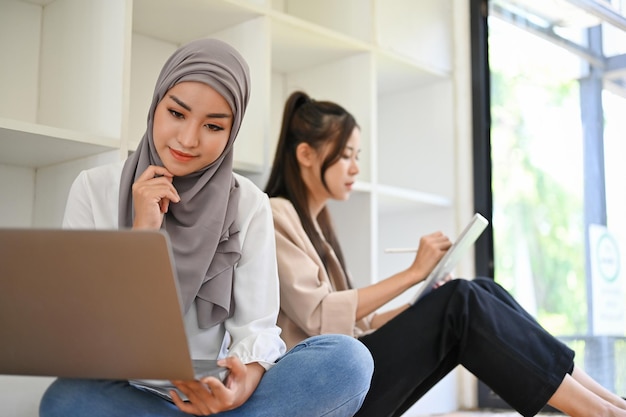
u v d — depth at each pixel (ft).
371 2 9.27
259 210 5.43
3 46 7.24
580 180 9.41
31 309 3.79
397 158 10.94
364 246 8.81
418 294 6.07
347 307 6.43
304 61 9.45
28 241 3.55
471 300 5.82
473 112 10.45
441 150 10.55
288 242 6.56
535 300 9.70
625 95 9.10
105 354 3.89
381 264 10.82
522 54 10.13
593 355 9.09
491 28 10.48
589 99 9.42
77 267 3.60
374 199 8.87
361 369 4.59
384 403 5.68
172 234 5.05
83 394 4.26
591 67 9.45
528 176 9.91
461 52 10.61
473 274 10.26
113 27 6.68
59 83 7.22
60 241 3.54
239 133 7.95
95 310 3.72
